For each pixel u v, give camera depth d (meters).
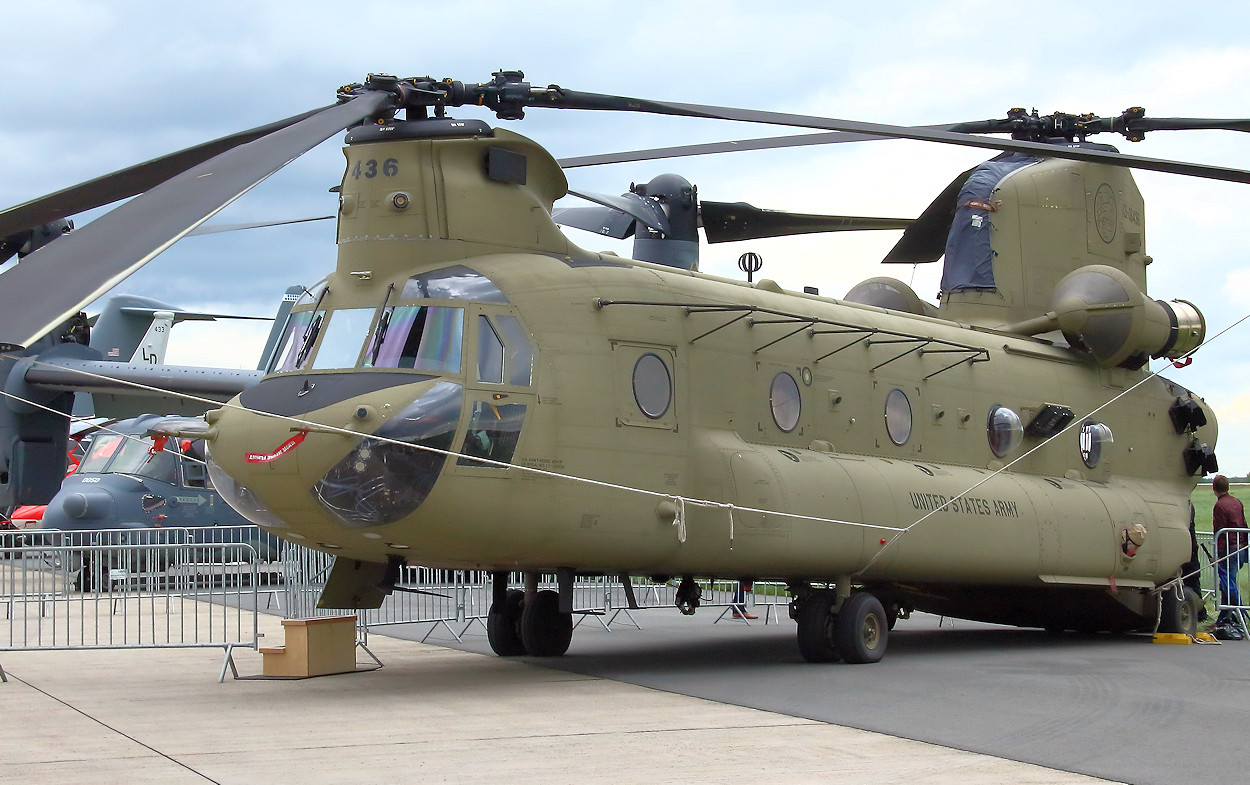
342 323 11.70
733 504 12.72
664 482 12.38
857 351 15.04
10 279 6.70
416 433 10.80
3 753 8.45
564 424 11.66
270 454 10.84
